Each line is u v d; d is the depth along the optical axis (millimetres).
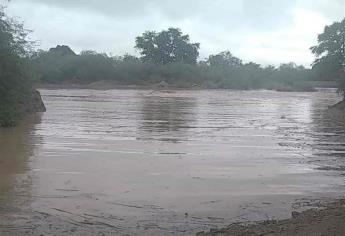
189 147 21906
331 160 19078
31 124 31422
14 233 9656
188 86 125000
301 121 38219
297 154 20516
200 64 145500
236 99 75688
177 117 39531
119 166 16781
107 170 16047
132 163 17422
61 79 125438
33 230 9883
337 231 8445
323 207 11781
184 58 148125
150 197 12711
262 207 11977
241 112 47250
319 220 9508
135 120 35875
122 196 12750
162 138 25125
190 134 27281
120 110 46750
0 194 12695
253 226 9938
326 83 127688
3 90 30141
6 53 30125
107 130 28531
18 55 31219
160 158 18641
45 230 9906
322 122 37500
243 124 34469
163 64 142000
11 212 11117
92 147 21312
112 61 133375
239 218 11008
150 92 98125
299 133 29188
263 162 18281
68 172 15625
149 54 146750
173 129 29859
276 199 12789
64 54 139125
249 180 15016
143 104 57781
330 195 13328
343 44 79938
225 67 141375
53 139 23859
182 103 61625
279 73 131625
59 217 10836
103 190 13320
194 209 11711
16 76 31094
